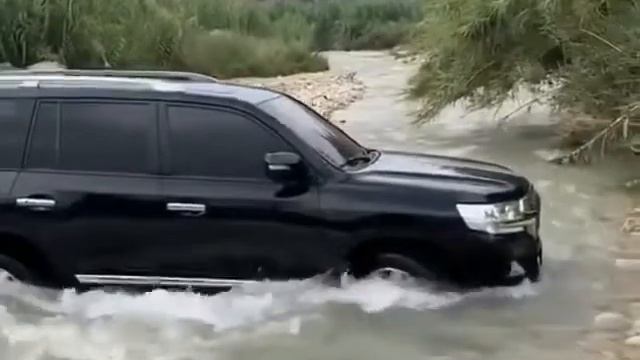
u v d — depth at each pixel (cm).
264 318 1016
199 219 1018
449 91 2059
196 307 1025
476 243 999
